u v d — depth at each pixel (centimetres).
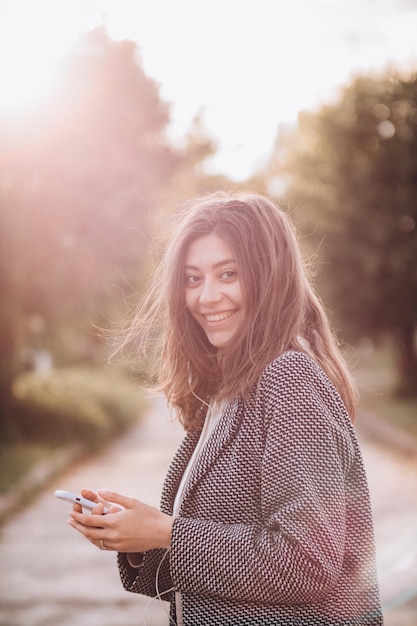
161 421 2800
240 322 222
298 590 190
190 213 231
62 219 1658
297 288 222
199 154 1920
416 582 670
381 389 3203
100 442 1978
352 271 2716
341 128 2753
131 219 1722
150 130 1758
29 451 1661
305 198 2719
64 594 715
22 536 970
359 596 203
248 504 204
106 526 203
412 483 1295
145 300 262
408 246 2695
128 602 691
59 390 1988
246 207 226
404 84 2755
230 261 223
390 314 2788
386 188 2728
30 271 1691
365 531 204
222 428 211
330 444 197
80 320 1817
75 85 1591
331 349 229
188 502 210
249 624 201
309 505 191
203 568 196
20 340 1811
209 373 238
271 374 206
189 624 208
